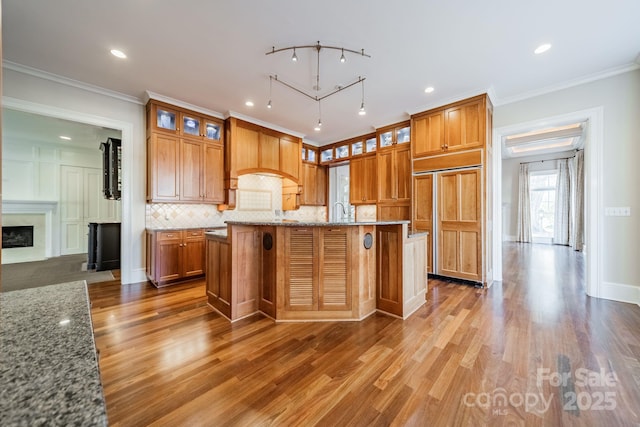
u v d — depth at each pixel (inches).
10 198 219.8
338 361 73.9
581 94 128.6
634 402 57.9
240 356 76.2
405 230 104.7
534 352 77.4
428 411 56.0
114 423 52.6
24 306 34.7
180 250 149.9
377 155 193.9
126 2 82.0
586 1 81.8
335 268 101.0
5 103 115.1
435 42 101.7
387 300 107.2
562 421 53.1
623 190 119.9
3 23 91.0
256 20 90.1
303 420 53.9
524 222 340.8
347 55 109.8
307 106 161.9
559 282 150.9
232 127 171.3
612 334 87.7
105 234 183.2
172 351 78.5
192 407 57.0
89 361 23.0
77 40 100.0
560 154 317.4
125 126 146.0
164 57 111.0
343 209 223.6
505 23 91.5
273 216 216.8
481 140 139.4
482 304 116.6
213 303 113.3
